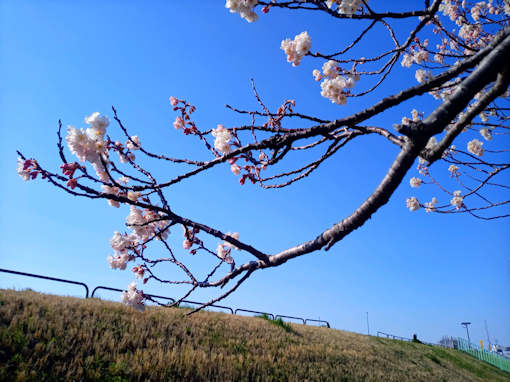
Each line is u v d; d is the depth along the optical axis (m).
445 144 1.35
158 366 6.10
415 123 1.27
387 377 10.46
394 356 15.02
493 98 1.28
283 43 2.30
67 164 1.68
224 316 12.53
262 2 1.91
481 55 1.45
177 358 6.63
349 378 9.15
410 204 5.75
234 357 7.82
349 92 2.46
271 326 12.81
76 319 7.13
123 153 2.17
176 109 2.44
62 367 5.27
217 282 2.26
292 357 9.48
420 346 20.89
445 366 17.22
